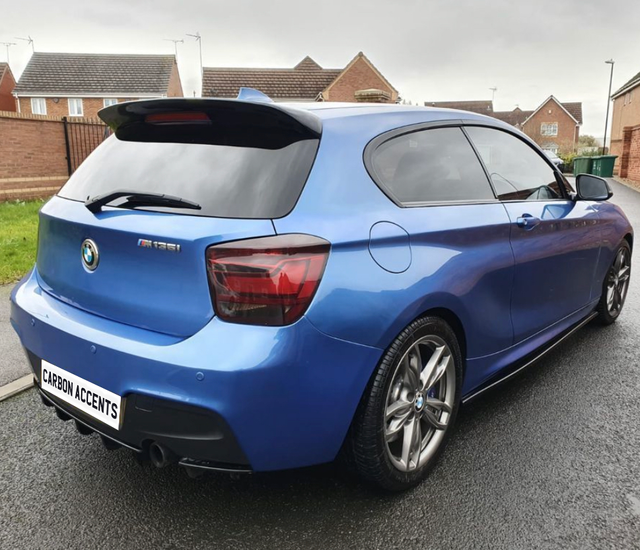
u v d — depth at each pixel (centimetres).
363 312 216
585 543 227
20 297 266
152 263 211
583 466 281
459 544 226
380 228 231
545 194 370
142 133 263
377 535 231
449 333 266
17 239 800
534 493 259
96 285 231
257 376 194
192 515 244
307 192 216
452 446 298
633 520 241
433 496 256
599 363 415
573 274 388
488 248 288
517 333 328
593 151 4900
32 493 258
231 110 228
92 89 4475
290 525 237
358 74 3791
